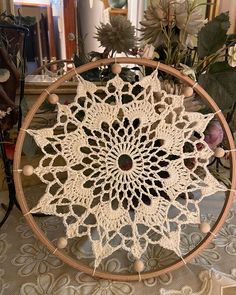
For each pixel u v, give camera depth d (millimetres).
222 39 364
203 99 337
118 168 331
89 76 425
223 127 338
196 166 339
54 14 545
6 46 390
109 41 428
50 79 531
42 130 314
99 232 337
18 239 421
